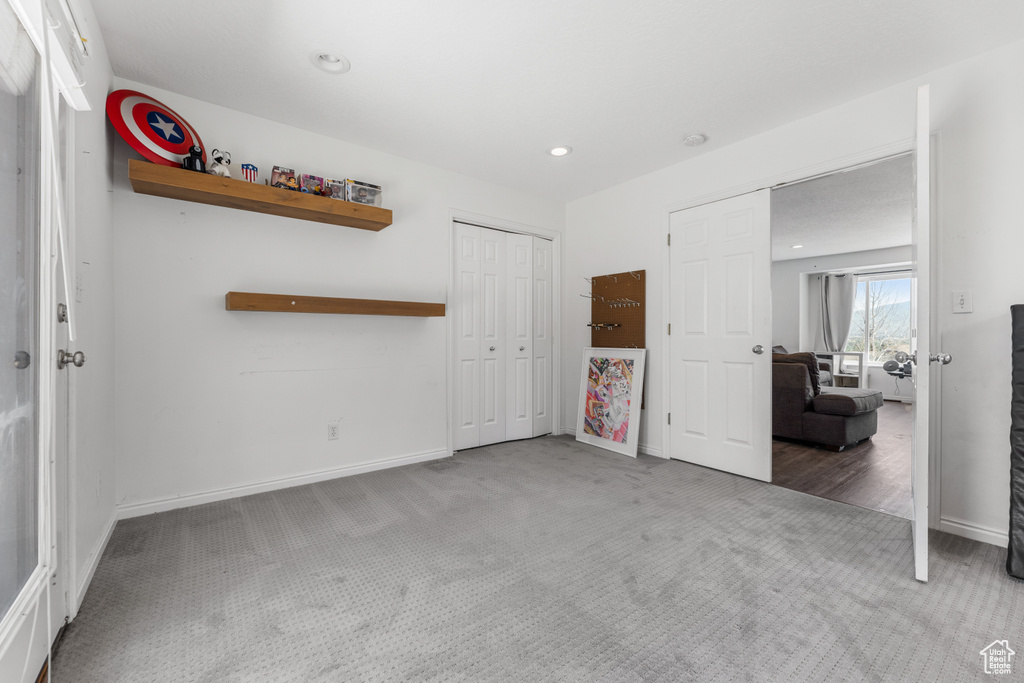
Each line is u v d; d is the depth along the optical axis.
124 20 1.89
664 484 2.94
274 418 2.81
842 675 1.27
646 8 1.83
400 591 1.71
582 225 4.29
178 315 2.50
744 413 3.09
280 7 1.82
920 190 1.73
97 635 1.43
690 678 1.27
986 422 2.12
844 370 7.27
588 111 2.68
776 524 2.32
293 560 1.93
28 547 1.20
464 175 3.71
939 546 2.07
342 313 2.87
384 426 3.27
